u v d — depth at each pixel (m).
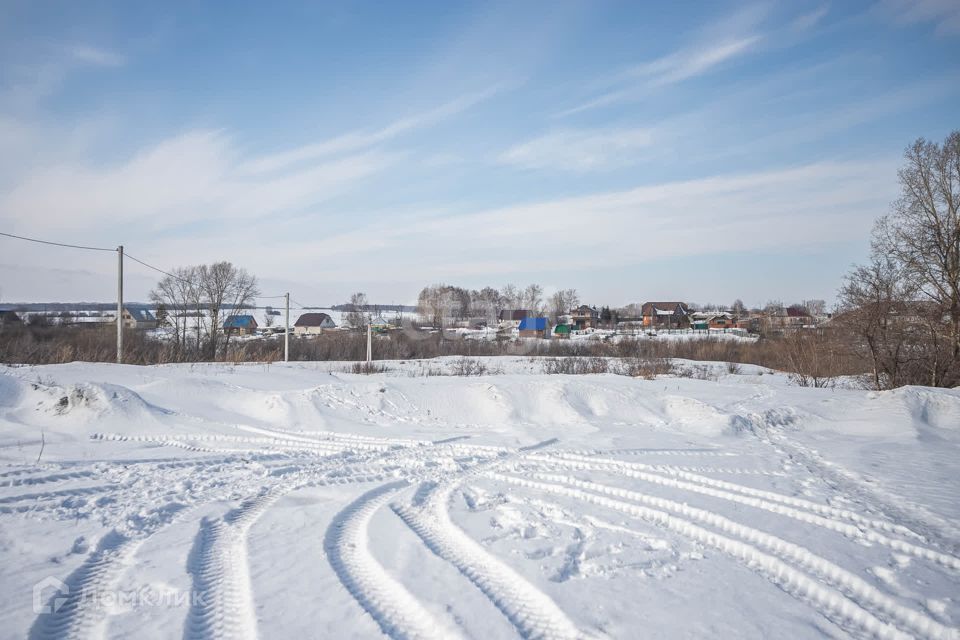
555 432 12.33
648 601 4.52
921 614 4.33
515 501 7.25
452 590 4.62
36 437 10.33
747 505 7.04
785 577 5.09
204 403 13.50
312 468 8.75
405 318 104.75
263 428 11.78
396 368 29.44
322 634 3.94
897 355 21.41
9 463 8.45
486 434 11.89
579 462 9.45
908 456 10.20
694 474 8.57
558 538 5.89
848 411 14.52
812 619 4.30
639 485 7.92
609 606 4.41
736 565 5.29
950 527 6.30
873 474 8.77
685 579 4.95
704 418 13.42
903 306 21.25
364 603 4.44
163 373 17.84
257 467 8.66
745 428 12.89
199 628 4.05
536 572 4.98
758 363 36.47
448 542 5.78
